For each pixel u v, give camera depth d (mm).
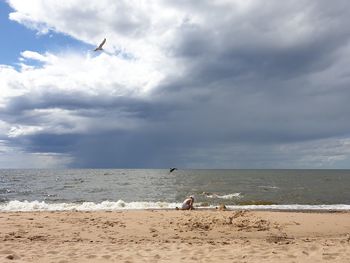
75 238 11578
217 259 8336
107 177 90438
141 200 31750
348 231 13828
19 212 18266
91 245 10039
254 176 100625
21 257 8336
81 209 22656
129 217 16016
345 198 33719
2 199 31875
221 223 14492
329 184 59375
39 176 94938
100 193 40031
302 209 23766
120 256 8578
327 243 10547
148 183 61281
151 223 14523
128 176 98062
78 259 8250
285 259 8336
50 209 22562
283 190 44469
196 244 10367
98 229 13211
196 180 73125
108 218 15672
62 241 10914
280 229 13750
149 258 8422
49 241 10883
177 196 35875
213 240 11508
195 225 14055
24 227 13148
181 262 8047
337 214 18312
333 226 14641
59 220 14922
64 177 88688
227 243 10672
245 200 31094
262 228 13734
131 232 12820
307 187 50844
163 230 13250
